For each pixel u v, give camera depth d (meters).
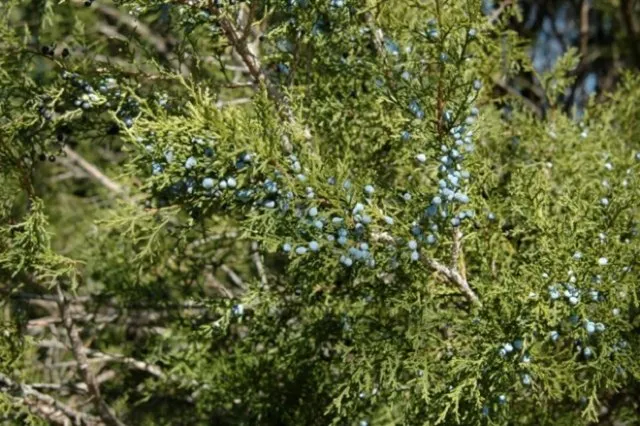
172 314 4.63
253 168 2.78
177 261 4.42
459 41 3.24
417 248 3.01
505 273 3.12
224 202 3.03
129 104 3.44
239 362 4.12
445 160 2.94
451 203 2.98
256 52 3.59
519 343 3.02
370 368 3.23
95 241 4.97
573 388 3.21
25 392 3.99
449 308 3.32
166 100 3.35
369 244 2.96
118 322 4.86
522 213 3.31
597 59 8.05
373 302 3.44
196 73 3.44
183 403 4.92
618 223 3.27
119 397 4.93
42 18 4.00
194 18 3.15
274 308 3.82
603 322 3.08
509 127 4.05
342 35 3.45
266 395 4.07
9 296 3.88
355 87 3.59
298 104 3.38
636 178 3.24
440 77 2.97
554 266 3.04
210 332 3.54
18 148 3.61
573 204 3.19
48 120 3.51
